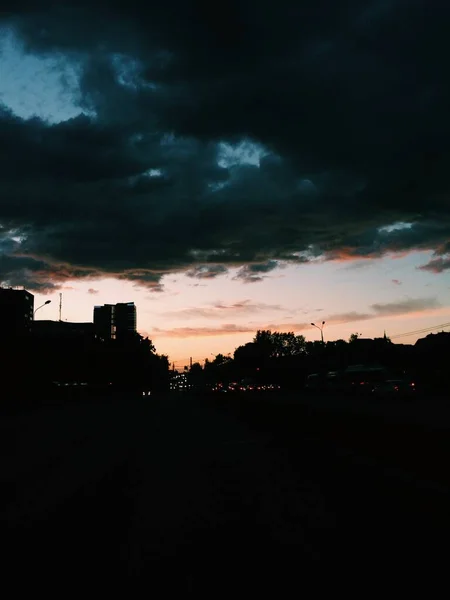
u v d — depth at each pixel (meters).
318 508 9.30
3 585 6.18
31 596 5.84
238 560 6.77
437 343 79.25
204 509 9.61
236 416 36.41
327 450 16.02
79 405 61.38
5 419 38.44
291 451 17.06
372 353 98.94
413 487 10.23
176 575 6.34
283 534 7.81
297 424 21.88
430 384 58.19
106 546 7.61
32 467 15.63
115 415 41.09
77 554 7.27
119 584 6.12
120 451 18.91
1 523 9.19
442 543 7.02
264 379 119.75
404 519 8.24
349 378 59.31
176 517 9.11
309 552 6.95
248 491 11.05
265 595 5.63
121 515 9.44
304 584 5.88
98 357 87.44
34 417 40.28
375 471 12.16
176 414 41.31
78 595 5.84
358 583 5.84
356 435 15.67
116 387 101.88
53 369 67.19
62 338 80.44
